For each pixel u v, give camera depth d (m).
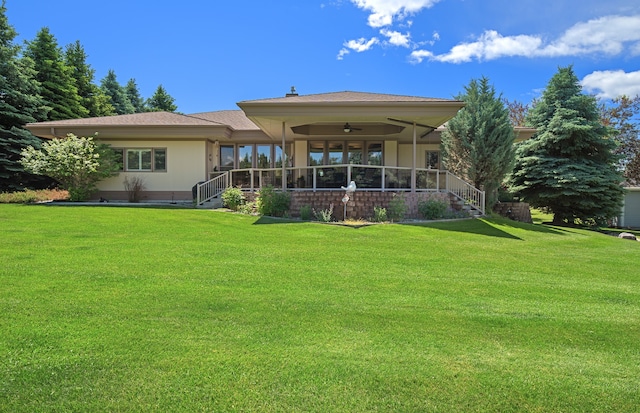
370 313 4.14
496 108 15.31
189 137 16.83
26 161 16.16
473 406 2.49
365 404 2.48
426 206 12.87
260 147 18.89
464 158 15.28
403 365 3.00
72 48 30.23
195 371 2.81
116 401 2.44
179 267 5.83
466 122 15.05
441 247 8.25
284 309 4.16
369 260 6.77
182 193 17.27
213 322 3.74
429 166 18.03
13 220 10.05
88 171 15.93
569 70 18.59
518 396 2.62
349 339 3.46
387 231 9.92
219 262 6.25
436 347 3.35
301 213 12.12
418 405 2.49
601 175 16.92
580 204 17.17
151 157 17.28
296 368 2.90
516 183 18.75
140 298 4.36
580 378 2.89
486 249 8.27
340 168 13.12
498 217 14.12
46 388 2.56
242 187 16.05
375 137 17.94
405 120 13.58
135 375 2.74
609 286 5.65
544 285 5.58
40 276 5.11
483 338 3.58
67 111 24.53
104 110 32.06
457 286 5.33
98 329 3.49
